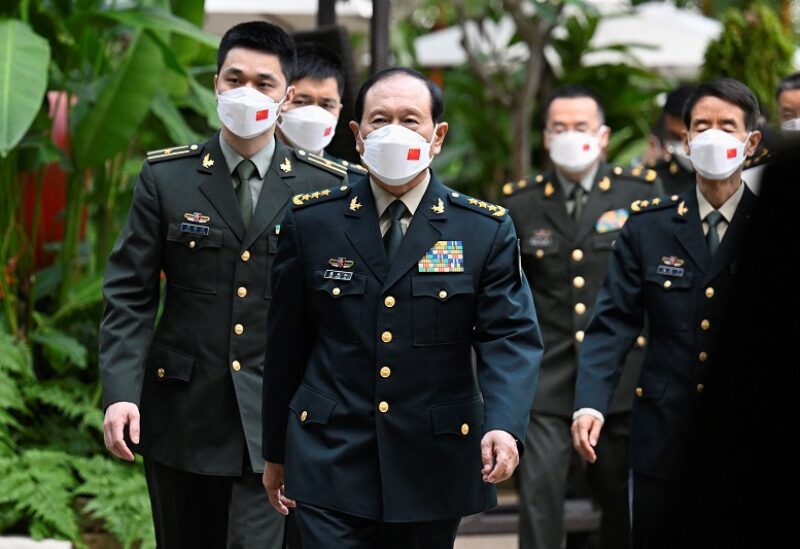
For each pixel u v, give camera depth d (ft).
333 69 24.17
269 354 17.54
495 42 53.42
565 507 31.78
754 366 9.68
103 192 32.50
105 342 19.70
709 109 21.29
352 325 16.93
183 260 20.15
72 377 30.96
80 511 28.27
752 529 9.73
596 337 22.38
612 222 27.99
